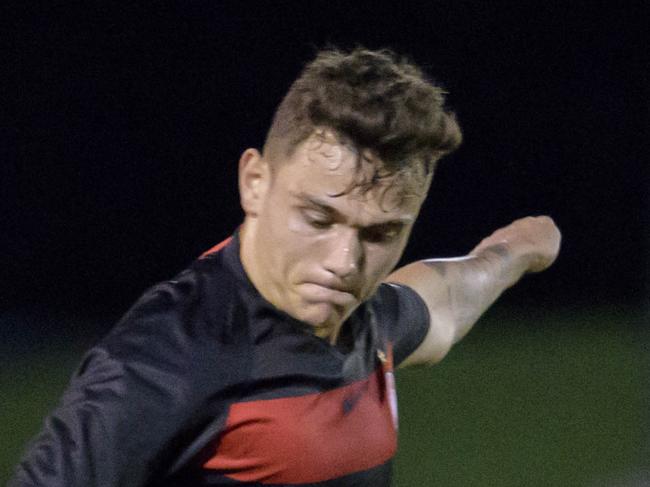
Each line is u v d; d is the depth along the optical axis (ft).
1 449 89.45
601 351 121.80
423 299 33.99
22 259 133.90
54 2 135.23
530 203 145.89
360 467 25.98
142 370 22.99
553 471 86.58
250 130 136.46
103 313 130.62
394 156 22.50
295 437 24.48
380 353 27.86
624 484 84.23
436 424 97.76
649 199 114.93
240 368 23.91
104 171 136.36
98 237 135.64
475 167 144.56
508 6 144.97
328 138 22.50
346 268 23.02
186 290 24.58
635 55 147.13
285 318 24.27
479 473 85.81
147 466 23.00
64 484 22.06
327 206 22.71
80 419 22.40
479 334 129.29
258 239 23.90
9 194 134.31
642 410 92.38
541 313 138.72
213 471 24.16
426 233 143.02
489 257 37.42
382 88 22.72
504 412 101.35
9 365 113.29
